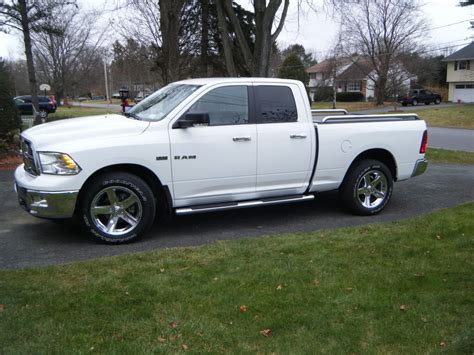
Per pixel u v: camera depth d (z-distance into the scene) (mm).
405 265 4492
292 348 3109
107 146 5031
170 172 5348
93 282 4027
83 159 4938
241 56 16031
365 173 6504
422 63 51438
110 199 5191
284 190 6105
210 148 5492
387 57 48156
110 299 3711
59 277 4137
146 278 4125
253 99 5781
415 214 6652
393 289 3973
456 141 18828
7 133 11648
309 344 3160
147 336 3211
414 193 7988
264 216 6539
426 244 5090
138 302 3682
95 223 5164
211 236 5598
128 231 5281
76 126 5320
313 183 6258
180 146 5344
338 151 6277
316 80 69500
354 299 3777
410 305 3689
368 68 58781
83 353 2998
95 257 4812
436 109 36094
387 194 6727
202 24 16344
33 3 15953
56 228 5820
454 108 35875
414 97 48219
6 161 10922
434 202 7344
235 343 3158
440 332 3305
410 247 4992
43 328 3262
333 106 50250
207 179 5555
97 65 62625
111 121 5516
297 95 6059
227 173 5645
